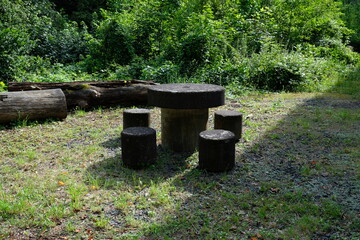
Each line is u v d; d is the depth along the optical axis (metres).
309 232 2.99
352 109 7.57
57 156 4.87
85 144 5.40
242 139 5.57
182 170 4.38
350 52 15.95
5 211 3.33
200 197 3.63
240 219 3.21
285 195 3.62
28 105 6.38
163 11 13.34
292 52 11.95
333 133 5.82
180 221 3.18
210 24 10.66
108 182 3.94
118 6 17.08
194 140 5.05
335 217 3.21
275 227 3.08
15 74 9.95
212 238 2.92
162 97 4.74
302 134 5.78
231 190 3.79
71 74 11.13
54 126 6.36
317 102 8.39
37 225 3.12
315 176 4.14
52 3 18.48
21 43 10.35
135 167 4.37
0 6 13.21
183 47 10.66
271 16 14.44
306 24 14.83
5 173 4.27
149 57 13.24
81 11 20.84
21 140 5.56
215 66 10.16
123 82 8.27
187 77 9.97
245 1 13.45
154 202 3.49
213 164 4.22
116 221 3.20
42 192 3.73
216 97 4.83
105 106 7.92
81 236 2.96
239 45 11.91
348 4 24.11
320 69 11.29
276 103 8.20
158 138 5.66
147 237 2.96
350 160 4.62
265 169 4.38
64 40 14.88
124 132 4.38
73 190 3.71
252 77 10.39
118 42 12.74
